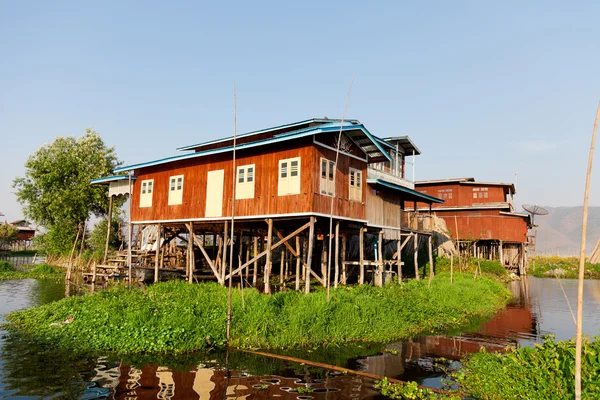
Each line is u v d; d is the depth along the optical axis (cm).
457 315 1870
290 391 918
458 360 1207
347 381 998
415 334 1523
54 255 4422
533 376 887
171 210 2327
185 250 3269
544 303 2619
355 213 2061
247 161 1997
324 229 2297
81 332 1277
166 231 2719
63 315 1448
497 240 4534
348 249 2845
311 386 954
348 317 1444
